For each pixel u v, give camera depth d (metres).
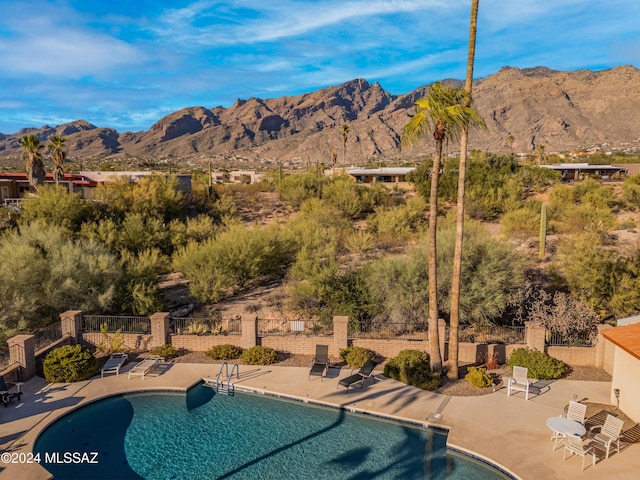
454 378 15.70
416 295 19.64
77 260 21.59
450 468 10.90
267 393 14.81
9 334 17.89
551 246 30.62
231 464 11.03
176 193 41.56
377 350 17.66
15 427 12.42
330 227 33.94
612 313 19.91
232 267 24.94
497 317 20.16
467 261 19.92
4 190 44.78
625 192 43.09
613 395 13.75
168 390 15.05
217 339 18.30
